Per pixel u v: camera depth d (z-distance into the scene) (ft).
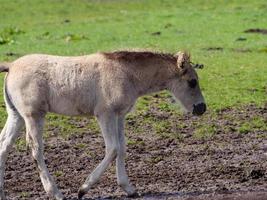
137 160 111.75
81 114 94.17
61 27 240.12
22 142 118.93
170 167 108.27
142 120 130.62
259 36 212.64
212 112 135.33
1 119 130.82
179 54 94.63
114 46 198.39
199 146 118.83
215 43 202.90
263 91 148.56
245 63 171.83
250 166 108.17
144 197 94.63
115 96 91.86
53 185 92.68
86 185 92.27
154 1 295.28
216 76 158.92
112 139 91.97
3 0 294.66
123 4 290.56
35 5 286.66
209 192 96.48
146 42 205.57
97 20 253.44
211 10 269.85
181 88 95.81
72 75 92.32
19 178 104.32
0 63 94.02
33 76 91.91
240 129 126.62
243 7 276.00
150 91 95.25
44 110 92.68
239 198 93.76
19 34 225.97
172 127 127.85
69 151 116.67
